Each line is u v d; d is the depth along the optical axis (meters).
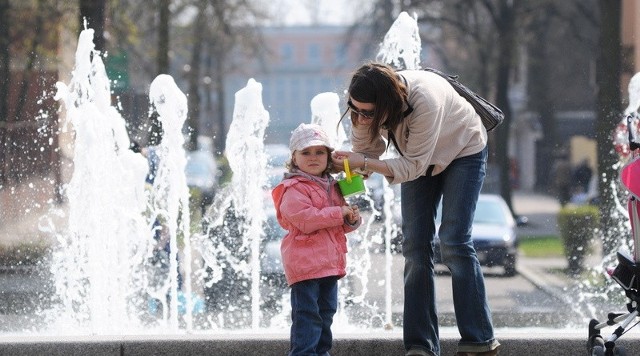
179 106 16.83
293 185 10.57
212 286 19.56
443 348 11.38
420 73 10.48
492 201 35.22
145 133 31.55
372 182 28.80
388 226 15.98
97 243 16.05
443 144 10.45
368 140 10.75
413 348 10.80
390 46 16.59
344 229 10.75
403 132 10.30
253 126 17.34
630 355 11.31
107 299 16.05
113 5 54.56
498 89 67.44
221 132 87.50
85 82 16.78
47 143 31.61
